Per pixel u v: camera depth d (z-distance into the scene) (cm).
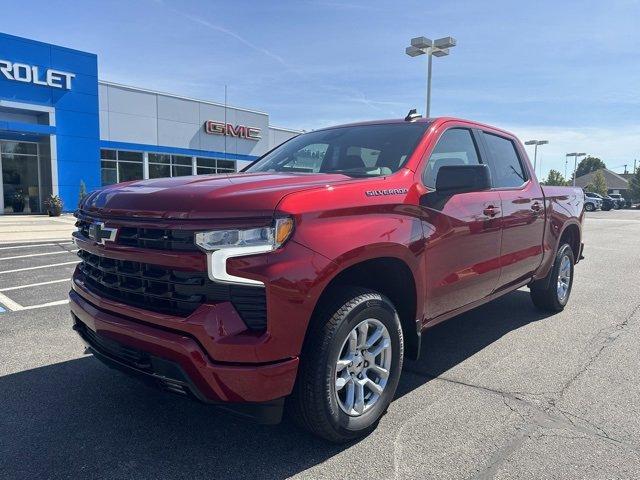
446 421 313
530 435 296
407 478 253
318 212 257
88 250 301
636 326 529
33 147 2308
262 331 238
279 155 419
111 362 287
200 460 269
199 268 238
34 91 2180
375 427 304
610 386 369
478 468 261
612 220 3070
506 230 425
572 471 258
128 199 275
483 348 455
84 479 251
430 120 387
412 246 307
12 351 436
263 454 275
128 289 271
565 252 576
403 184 317
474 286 387
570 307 615
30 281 751
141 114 2689
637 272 897
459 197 364
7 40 2075
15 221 1912
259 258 236
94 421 312
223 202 242
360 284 313
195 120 2953
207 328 234
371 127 402
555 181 9094
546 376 388
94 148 2405
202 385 239
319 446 283
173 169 2898
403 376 388
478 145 427
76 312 312
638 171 7494
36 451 276
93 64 2364
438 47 1762
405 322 333
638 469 261
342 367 274
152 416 319
